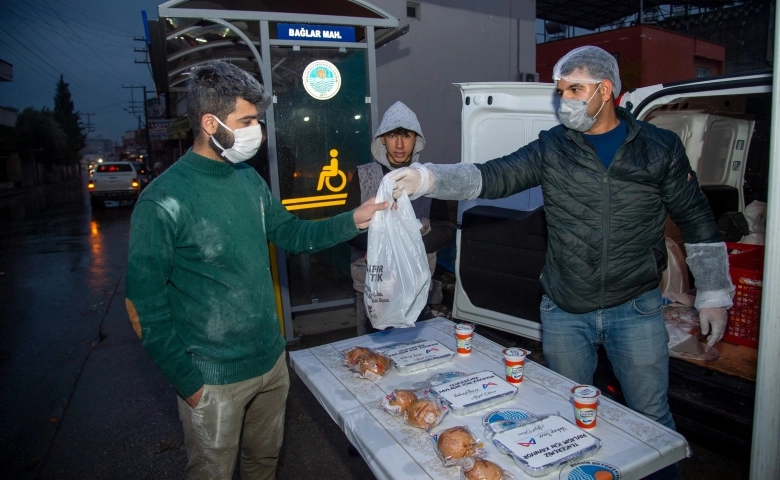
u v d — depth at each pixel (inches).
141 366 179.6
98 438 134.9
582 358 89.1
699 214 82.6
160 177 71.4
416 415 64.6
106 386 165.2
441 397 70.0
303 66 184.2
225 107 69.3
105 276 312.5
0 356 192.5
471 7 330.0
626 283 82.3
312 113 187.6
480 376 75.9
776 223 62.6
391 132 116.3
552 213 85.1
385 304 77.7
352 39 186.4
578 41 550.3
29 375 175.6
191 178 71.6
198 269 71.9
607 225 80.3
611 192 79.5
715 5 609.9
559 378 78.4
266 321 77.9
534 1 357.4
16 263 358.0
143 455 126.7
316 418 141.2
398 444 61.8
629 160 77.9
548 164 83.9
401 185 81.0
